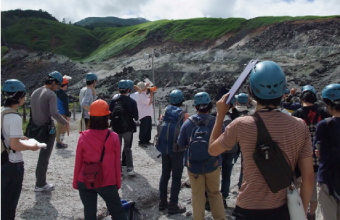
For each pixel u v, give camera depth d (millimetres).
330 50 48219
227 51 54906
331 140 3365
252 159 2303
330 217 3414
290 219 2273
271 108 2379
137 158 8070
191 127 4180
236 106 5410
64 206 5070
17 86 3588
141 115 9227
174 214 4953
